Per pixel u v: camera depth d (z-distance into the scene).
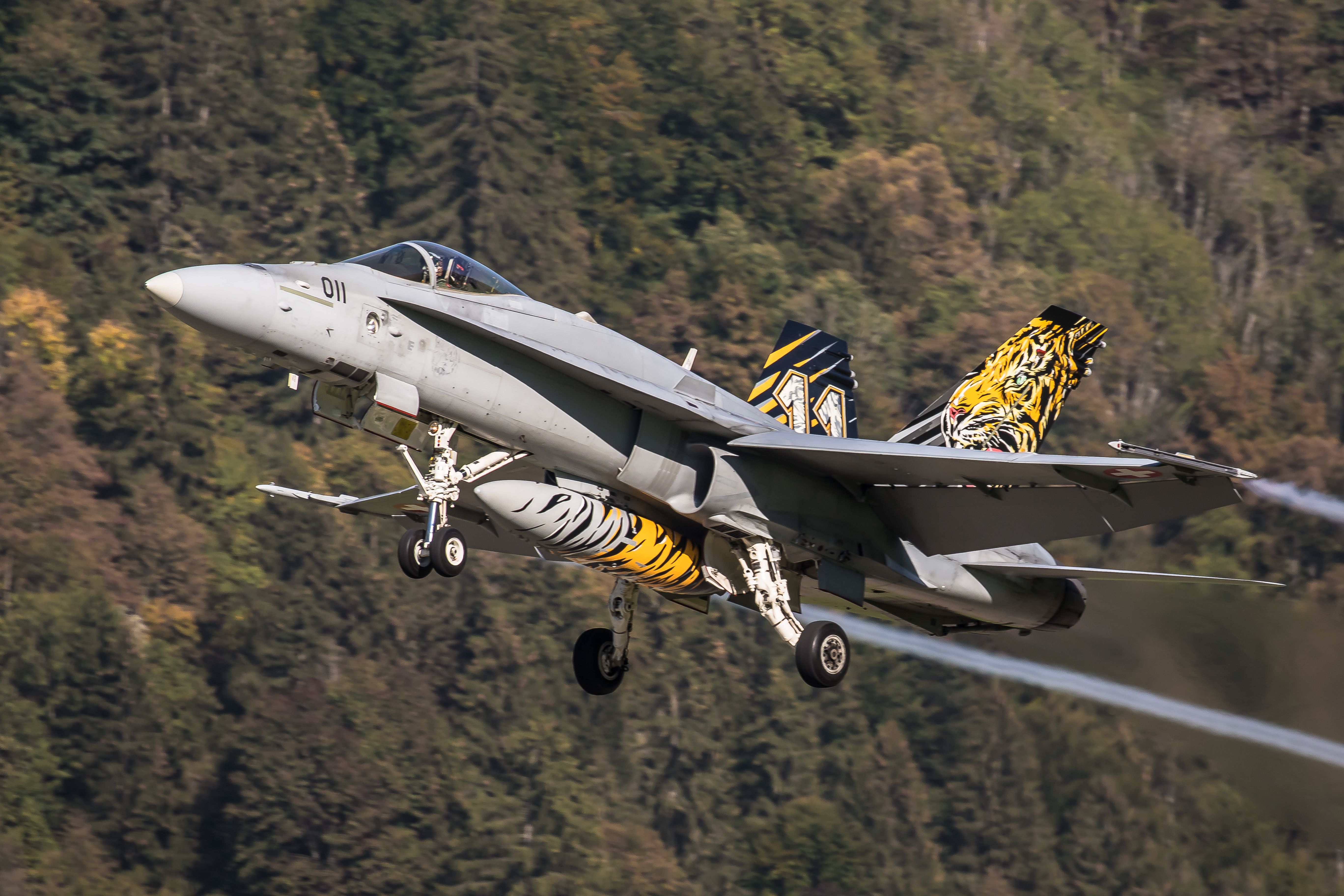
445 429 43.25
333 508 55.50
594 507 45.00
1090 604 104.94
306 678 163.25
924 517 50.31
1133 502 44.91
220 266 39.81
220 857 144.62
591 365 43.53
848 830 156.75
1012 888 152.00
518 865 146.62
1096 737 158.00
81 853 139.88
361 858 143.88
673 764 163.12
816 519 48.72
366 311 41.31
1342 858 140.75
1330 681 101.38
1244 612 104.50
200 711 156.00
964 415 59.56
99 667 152.00
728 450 46.91
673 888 149.00
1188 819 148.75
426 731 157.75
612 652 52.22
